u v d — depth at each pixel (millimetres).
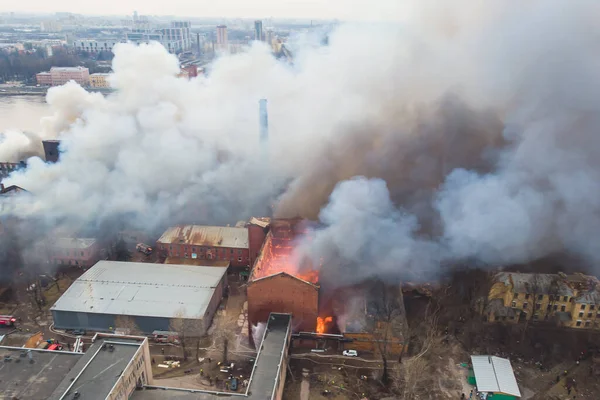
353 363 57281
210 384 53406
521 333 62188
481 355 57094
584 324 62469
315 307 58594
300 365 56812
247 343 60938
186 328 61281
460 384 53750
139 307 62812
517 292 63062
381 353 54469
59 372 47344
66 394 42094
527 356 58312
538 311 64062
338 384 53938
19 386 45219
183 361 57312
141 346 48219
